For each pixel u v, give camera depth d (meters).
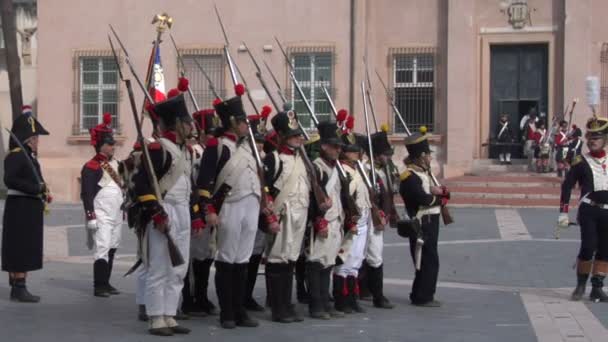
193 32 47.19
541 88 46.56
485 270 23.92
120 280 21.95
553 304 19.00
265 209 16.02
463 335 15.65
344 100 46.03
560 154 44.41
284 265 16.56
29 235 18.47
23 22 52.94
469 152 45.78
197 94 47.03
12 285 18.73
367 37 46.31
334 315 17.28
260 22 46.59
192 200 15.66
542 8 46.03
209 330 15.88
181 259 14.95
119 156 47.50
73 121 48.47
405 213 18.80
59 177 48.28
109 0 48.03
